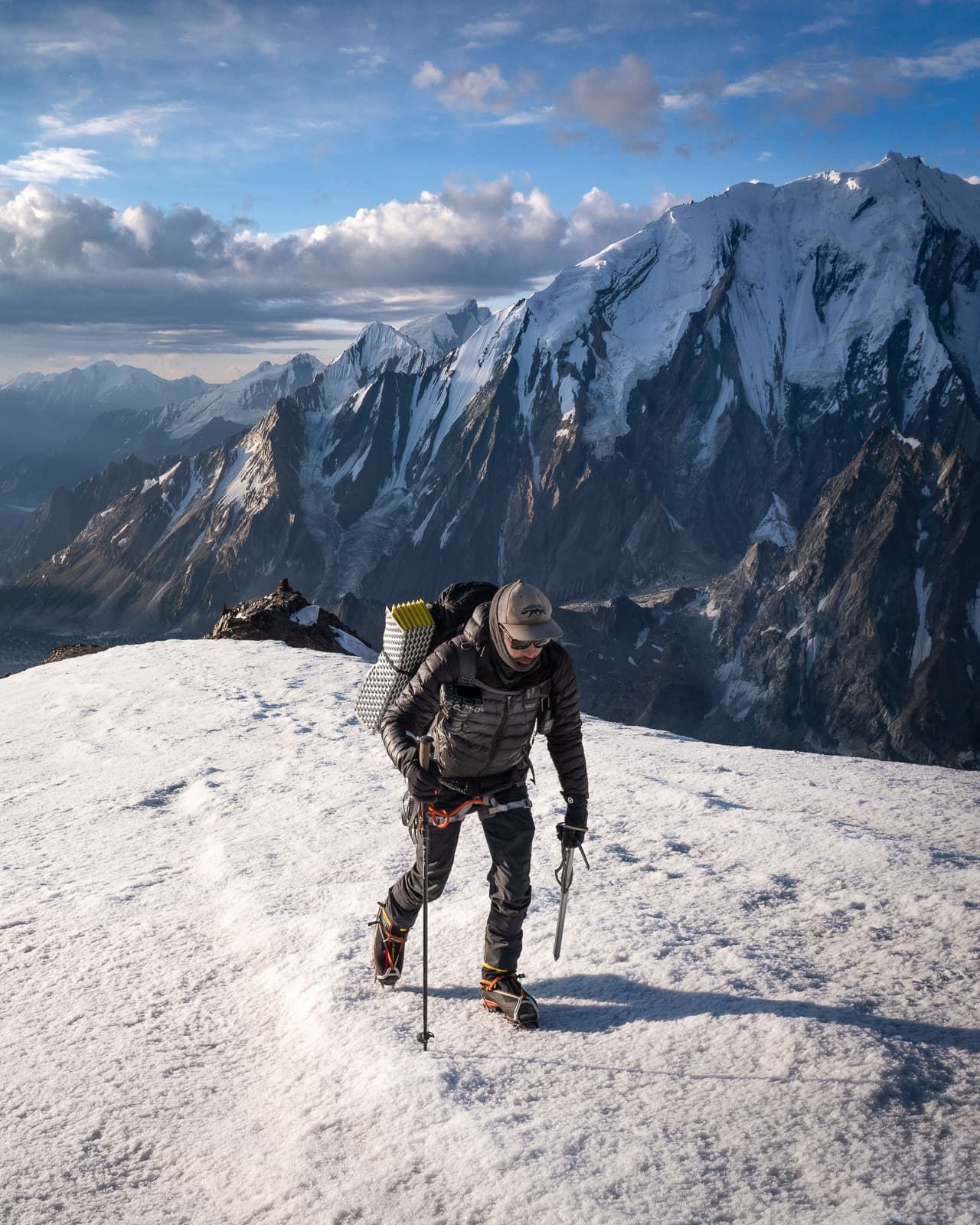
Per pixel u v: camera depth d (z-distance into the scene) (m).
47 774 9.00
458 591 3.57
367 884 5.16
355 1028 3.53
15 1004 4.12
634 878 4.97
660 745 9.10
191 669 14.62
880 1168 2.48
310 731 9.88
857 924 4.17
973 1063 2.99
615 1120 2.79
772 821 5.76
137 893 5.43
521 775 3.66
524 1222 2.38
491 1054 3.27
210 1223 2.61
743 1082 2.93
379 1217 2.49
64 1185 2.85
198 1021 3.85
